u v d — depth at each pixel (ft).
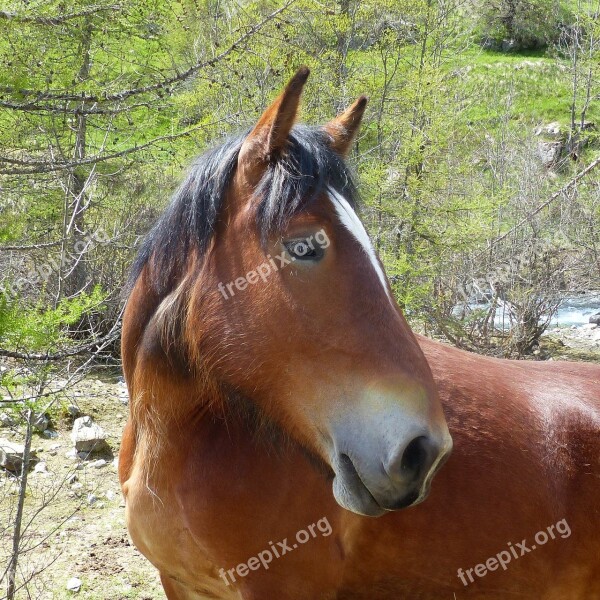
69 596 11.26
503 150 35.94
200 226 6.13
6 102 11.37
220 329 5.96
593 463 7.22
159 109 17.28
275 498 6.41
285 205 5.63
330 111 25.62
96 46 17.87
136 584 11.71
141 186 21.80
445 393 7.22
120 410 18.22
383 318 5.56
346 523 6.68
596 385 8.05
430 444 5.28
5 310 8.81
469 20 37.19
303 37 27.17
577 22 50.44
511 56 67.92
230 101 22.21
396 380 5.38
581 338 32.27
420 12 26.94
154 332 6.53
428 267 21.09
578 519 7.10
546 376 8.13
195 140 20.01
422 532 6.79
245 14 24.79
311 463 6.11
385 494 5.30
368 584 7.00
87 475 15.11
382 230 21.84
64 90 12.35
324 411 5.59
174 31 23.38
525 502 6.93
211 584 6.83
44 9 11.66
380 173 20.81
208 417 6.57
